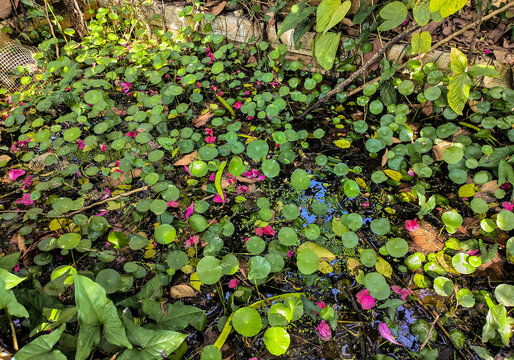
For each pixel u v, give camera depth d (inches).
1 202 82.2
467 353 56.2
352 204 79.8
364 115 98.6
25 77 109.0
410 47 93.0
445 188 81.3
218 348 55.5
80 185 86.5
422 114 98.3
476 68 74.8
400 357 56.4
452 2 62.2
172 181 86.6
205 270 62.0
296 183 76.5
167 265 68.3
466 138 84.4
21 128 96.5
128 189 85.0
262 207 74.7
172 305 59.5
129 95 113.2
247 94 110.7
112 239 68.2
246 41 120.3
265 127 99.3
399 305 60.7
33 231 75.1
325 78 114.0
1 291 48.0
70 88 113.3
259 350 57.9
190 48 130.5
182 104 101.3
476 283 64.6
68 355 51.0
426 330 58.2
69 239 67.6
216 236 71.5
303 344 58.5
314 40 100.5
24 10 121.5
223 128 100.4
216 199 80.7
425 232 73.3
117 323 47.1
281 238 68.2
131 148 86.5
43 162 92.0
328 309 58.9
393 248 66.8
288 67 109.3
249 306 61.7
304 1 103.9
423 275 66.2
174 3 129.0
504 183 78.4
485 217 74.0
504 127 83.7
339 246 71.4
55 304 57.8
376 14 100.3
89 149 93.4
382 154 90.5
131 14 135.1
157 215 76.7
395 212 77.6
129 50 129.0
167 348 48.6
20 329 58.3
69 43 123.0
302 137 90.1
